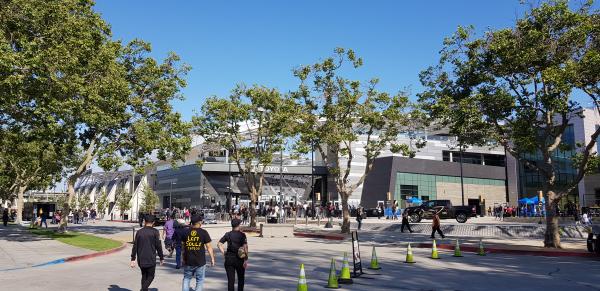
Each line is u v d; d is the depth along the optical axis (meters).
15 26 22.02
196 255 9.39
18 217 56.16
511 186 85.62
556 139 23.62
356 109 32.97
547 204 23.31
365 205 81.25
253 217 40.31
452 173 85.12
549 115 23.86
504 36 22.27
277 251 22.69
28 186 61.09
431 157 89.81
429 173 82.19
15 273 14.67
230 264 9.55
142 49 34.84
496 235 32.41
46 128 24.42
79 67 24.09
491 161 98.75
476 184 88.06
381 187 79.12
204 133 39.75
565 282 13.10
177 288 11.85
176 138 35.44
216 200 86.75
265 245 26.45
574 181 23.12
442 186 83.31
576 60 21.77
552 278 13.88
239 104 39.94
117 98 29.22
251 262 17.97
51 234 31.44
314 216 64.56
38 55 20.77
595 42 21.41
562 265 17.17
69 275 14.17
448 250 23.38
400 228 38.81
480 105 23.91
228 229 40.19
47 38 22.45
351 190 34.59
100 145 34.19
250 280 13.28
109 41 30.92
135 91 34.69
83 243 24.47
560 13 21.33
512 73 22.95
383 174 79.38
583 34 20.62
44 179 59.47
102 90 26.83
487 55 23.00
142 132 33.03
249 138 44.16
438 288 12.01
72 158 50.06
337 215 68.06
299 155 40.91
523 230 31.94
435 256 19.16
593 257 19.94
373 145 33.81
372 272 14.91
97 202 96.62
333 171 34.38
